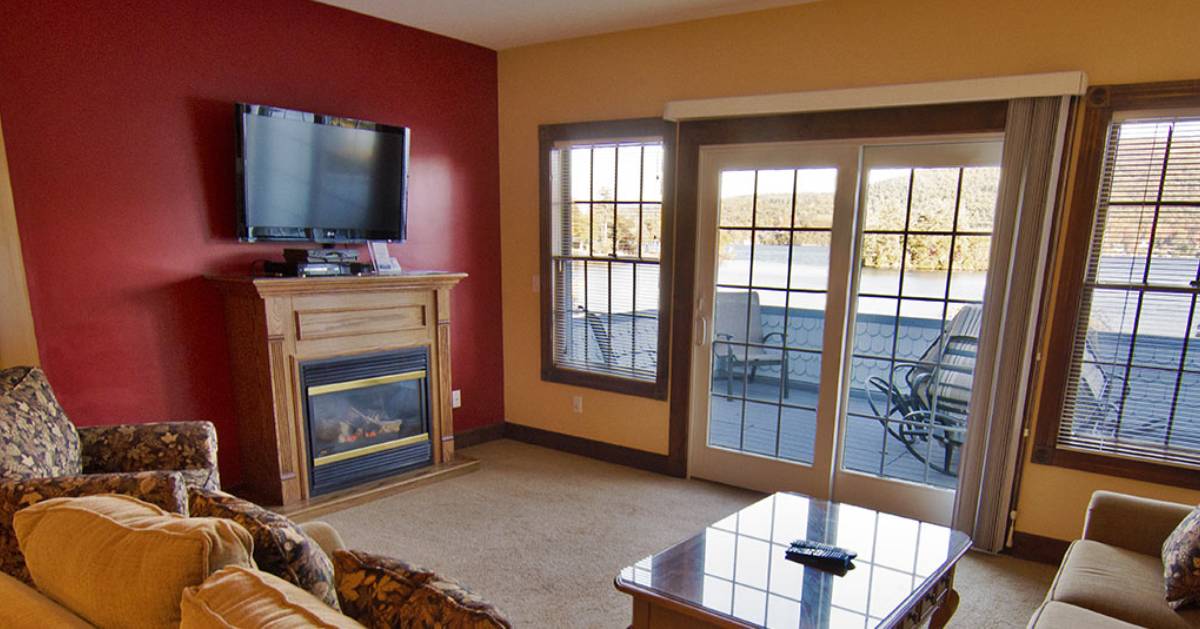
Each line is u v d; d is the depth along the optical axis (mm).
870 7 3053
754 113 3311
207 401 3236
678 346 3801
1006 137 2738
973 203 2959
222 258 3227
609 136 3910
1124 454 2682
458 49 4090
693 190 3637
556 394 4391
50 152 2662
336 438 3457
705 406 3793
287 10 3303
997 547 2939
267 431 3174
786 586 1802
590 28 3771
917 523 2238
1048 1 2664
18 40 2549
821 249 3340
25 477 1867
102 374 2883
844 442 3428
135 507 1288
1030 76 2631
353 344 3418
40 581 1232
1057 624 1644
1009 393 2822
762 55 3367
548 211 4219
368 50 3643
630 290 3998
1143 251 2607
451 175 4145
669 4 3301
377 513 3311
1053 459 2811
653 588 1788
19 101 2568
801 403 3500
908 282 3168
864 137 3141
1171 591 1765
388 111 3773
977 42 2828
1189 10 2422
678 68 3633
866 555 1996
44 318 2701
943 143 2986
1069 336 2730
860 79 3119
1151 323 2615
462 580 2674
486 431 4547
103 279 2850
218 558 1113
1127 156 2602
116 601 1087
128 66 2834
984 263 2967
